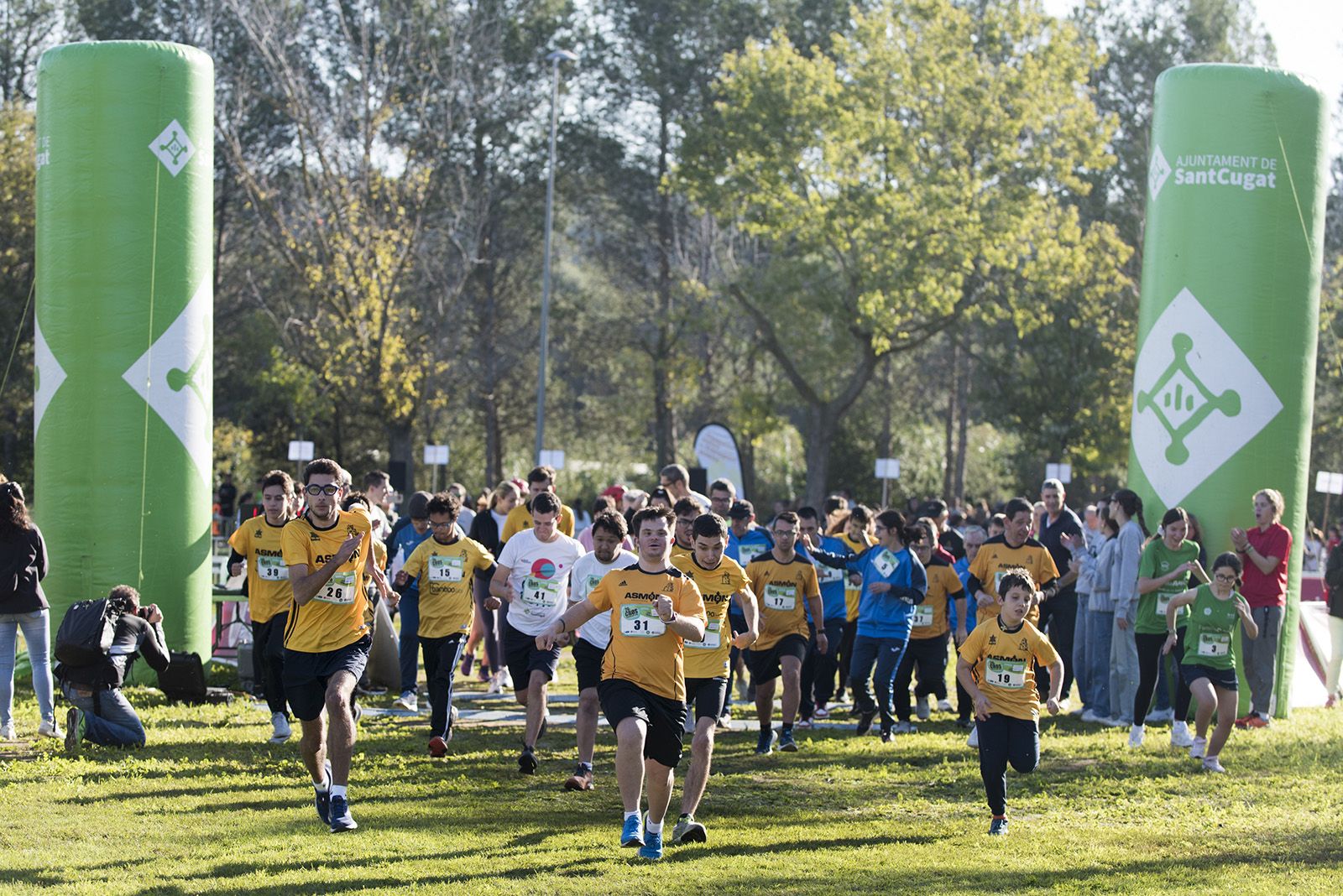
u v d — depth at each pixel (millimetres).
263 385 51312
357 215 45125
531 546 12070
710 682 9773
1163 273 16672
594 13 58219
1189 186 16422
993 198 41938
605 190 59219
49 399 16062
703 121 47750
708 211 47812
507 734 13883
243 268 57250
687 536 11578
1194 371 16344
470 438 61406
